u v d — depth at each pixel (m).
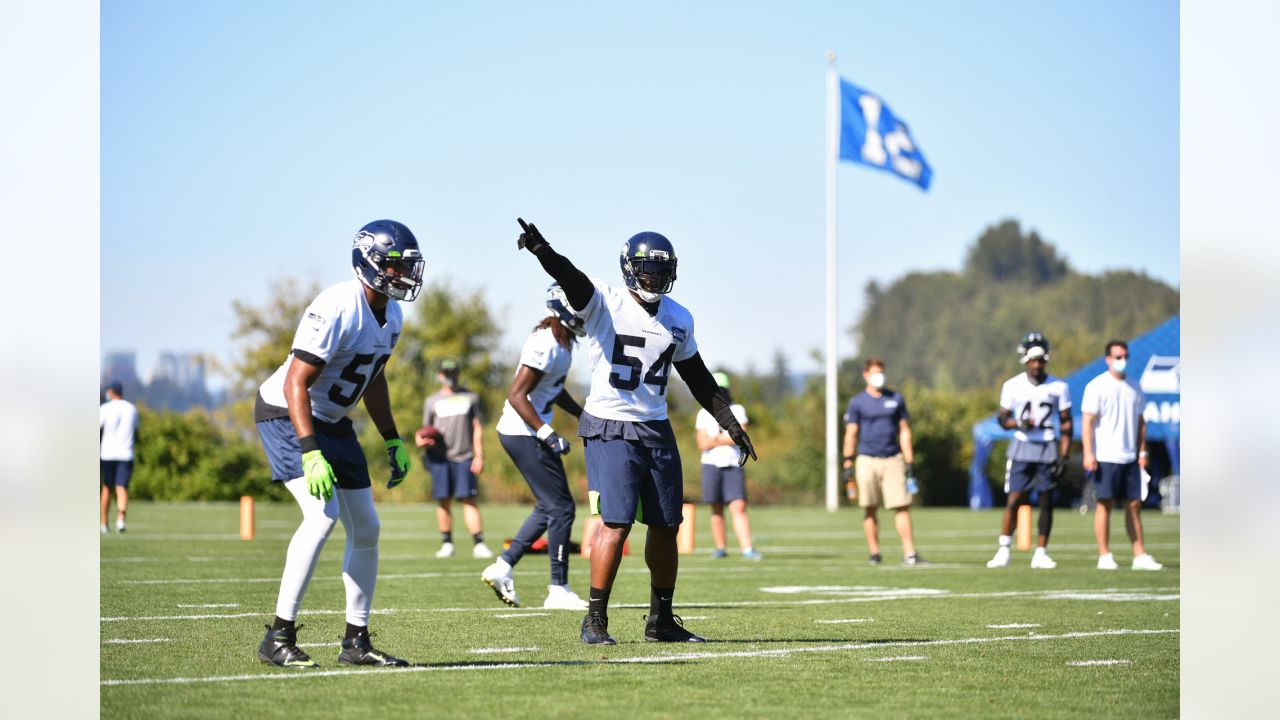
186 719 15.75
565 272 21.92
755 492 118.25
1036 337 43.56
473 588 34.28
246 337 133.50
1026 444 43.47
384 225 19.48
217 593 31.84
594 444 23.00
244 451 108.25
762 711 16.58
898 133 93.62
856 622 26.73
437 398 48.03
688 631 23.64
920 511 102.19
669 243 22.41
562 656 21.23
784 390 160.12
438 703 16.80
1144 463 42.44
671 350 22.89
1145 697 18.02
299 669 19.48
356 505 19.95
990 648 22.67
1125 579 38.16
